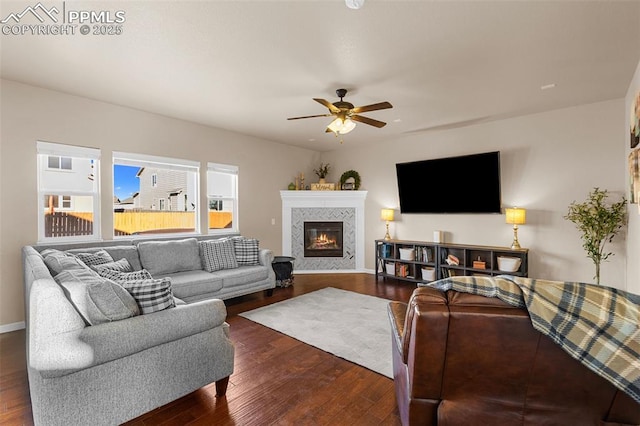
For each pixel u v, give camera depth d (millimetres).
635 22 2195
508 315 1203
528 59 2764
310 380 2305
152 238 4320
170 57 2758
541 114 4297
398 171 5602
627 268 3549
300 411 1951
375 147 6199
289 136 5703
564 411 1232
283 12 2123
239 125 4965
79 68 2975
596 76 3111
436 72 3033
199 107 4102
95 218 3910
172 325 1807
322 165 7070
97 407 1579
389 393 2145
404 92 3545
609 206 3797
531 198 4391
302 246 6301
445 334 1259
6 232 3273
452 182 5000
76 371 1519
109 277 2529
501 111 4234
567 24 2234
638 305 1116
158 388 1781
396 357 1866
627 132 3541
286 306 4020
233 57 2754
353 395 2119
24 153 3365
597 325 1110
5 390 2152
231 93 3600
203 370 1968
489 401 1291
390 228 5969
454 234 5160
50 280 1596
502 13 2119
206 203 5016
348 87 3406
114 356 1602
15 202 3322
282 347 2848
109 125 3965
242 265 4441
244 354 2713
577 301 1150
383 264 5660
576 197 4039
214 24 2266
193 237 4680
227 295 3904
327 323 3428
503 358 1229
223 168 5238
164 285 1891
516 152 4516
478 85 3352
